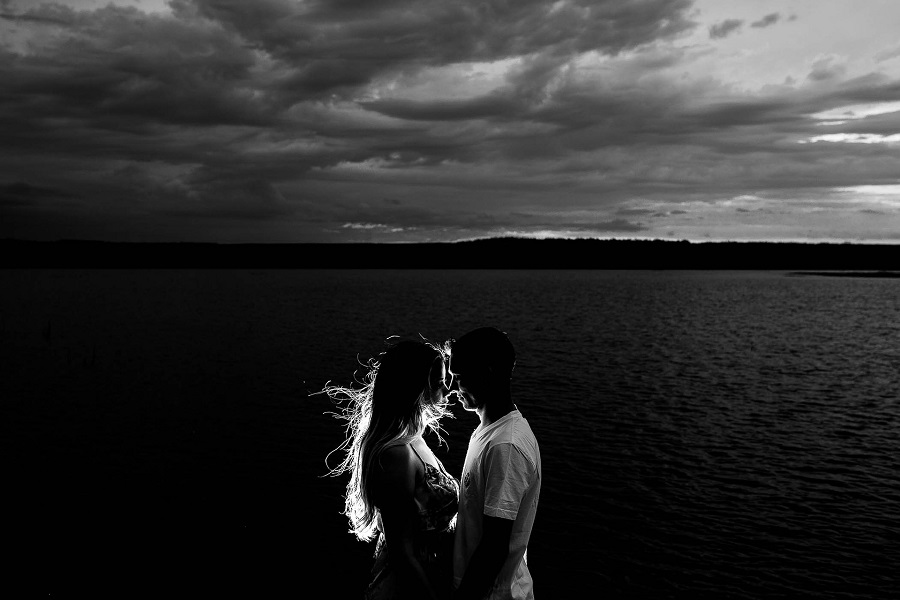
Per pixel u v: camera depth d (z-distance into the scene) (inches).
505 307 4325.8
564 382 1674.5
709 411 1355.8
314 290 6422.2
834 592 608.4
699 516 781.9
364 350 2196.1
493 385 150.3
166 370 1792.6
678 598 595.5
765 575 638.5
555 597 595.8
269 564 645.9
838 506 817.5
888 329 3080.7
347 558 660.1
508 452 142.3
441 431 1110.4
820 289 7130.9
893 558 675.4
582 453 1040.2
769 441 1123.3
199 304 4333.2
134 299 4753.9
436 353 165.6
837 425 1242.0
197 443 1073.5
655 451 1055.0
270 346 2294.5
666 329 3031.5
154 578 615.8
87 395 1455.5
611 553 680.4
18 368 1804.9
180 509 786.8
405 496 154.3
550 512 789.2
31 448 1042.7
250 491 847.1
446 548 164.7
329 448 1045.8
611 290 6761.8
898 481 916.6
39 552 666.2
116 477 904.9
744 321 3452.3
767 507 812.0
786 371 1881.2
